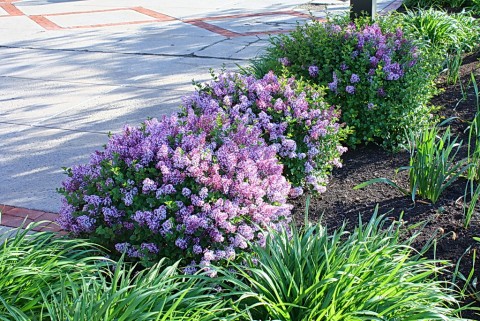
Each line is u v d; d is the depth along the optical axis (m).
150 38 11.09
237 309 2.95
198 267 3.62
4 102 7.62
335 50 6.07
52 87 8.21
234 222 3.76
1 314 2.94
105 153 4.08
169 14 13.80
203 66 9.04
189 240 3.66
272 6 14.50
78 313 2.71
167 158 3.86
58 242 3.69
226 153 3.95
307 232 3.48
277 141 4.81
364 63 5.86
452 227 4.23
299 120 4.91
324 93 5.37
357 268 3.10
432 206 4.54
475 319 3.41
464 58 8.57
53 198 5.12
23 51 10.38
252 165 4.01
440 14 9.37
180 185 3.79
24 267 3.17
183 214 3.65
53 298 2.96
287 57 6.36
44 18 13.62
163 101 7.47
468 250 3.91
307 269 3.25
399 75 5.76
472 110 6.55
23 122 6.92
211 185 3.77
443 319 2.96
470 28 9.38
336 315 2.88
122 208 3.78
